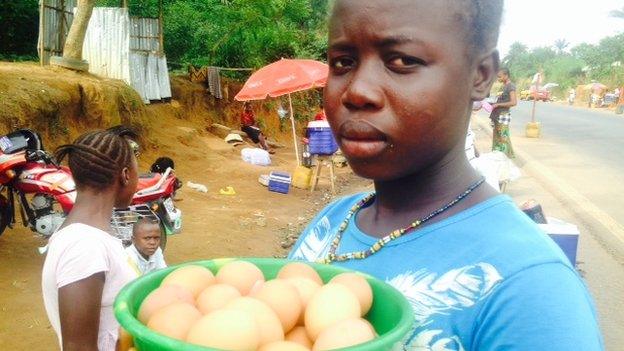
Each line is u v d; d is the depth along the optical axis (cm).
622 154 1523
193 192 945
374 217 121
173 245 655
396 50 98
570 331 86
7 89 789
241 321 83
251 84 1183
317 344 85
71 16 1114
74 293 220
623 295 525
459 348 96
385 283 101
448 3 98
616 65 5922
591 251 656
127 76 1186
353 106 101
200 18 1781
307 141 1232
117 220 451
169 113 1398
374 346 78
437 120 99
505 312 91
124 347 97
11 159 525
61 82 901
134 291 99
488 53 105
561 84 7088
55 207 674
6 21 1373
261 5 1806
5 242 575
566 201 910
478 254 98
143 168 1023
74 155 252
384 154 101
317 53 2097
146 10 1703
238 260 116
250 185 1071
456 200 108
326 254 127
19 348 382
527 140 1847
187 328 87
